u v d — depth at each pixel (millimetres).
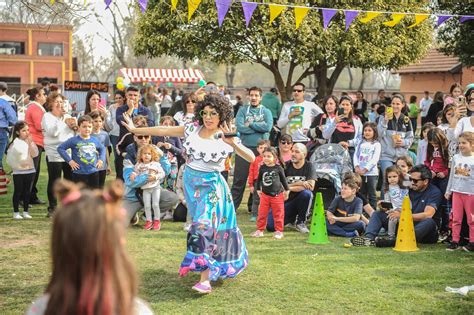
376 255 6863
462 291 5430
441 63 32438
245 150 5578
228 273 5488
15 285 5594
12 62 40250
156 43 17578
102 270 1835
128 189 8039
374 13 8406
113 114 10656
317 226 7520
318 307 5062
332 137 9391
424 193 7621
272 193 7645
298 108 9625
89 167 8305
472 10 18125
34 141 9664
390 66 19125
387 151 9320
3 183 9742
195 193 5500
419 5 18078
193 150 5504
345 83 76500
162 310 4961
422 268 6285
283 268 6230
